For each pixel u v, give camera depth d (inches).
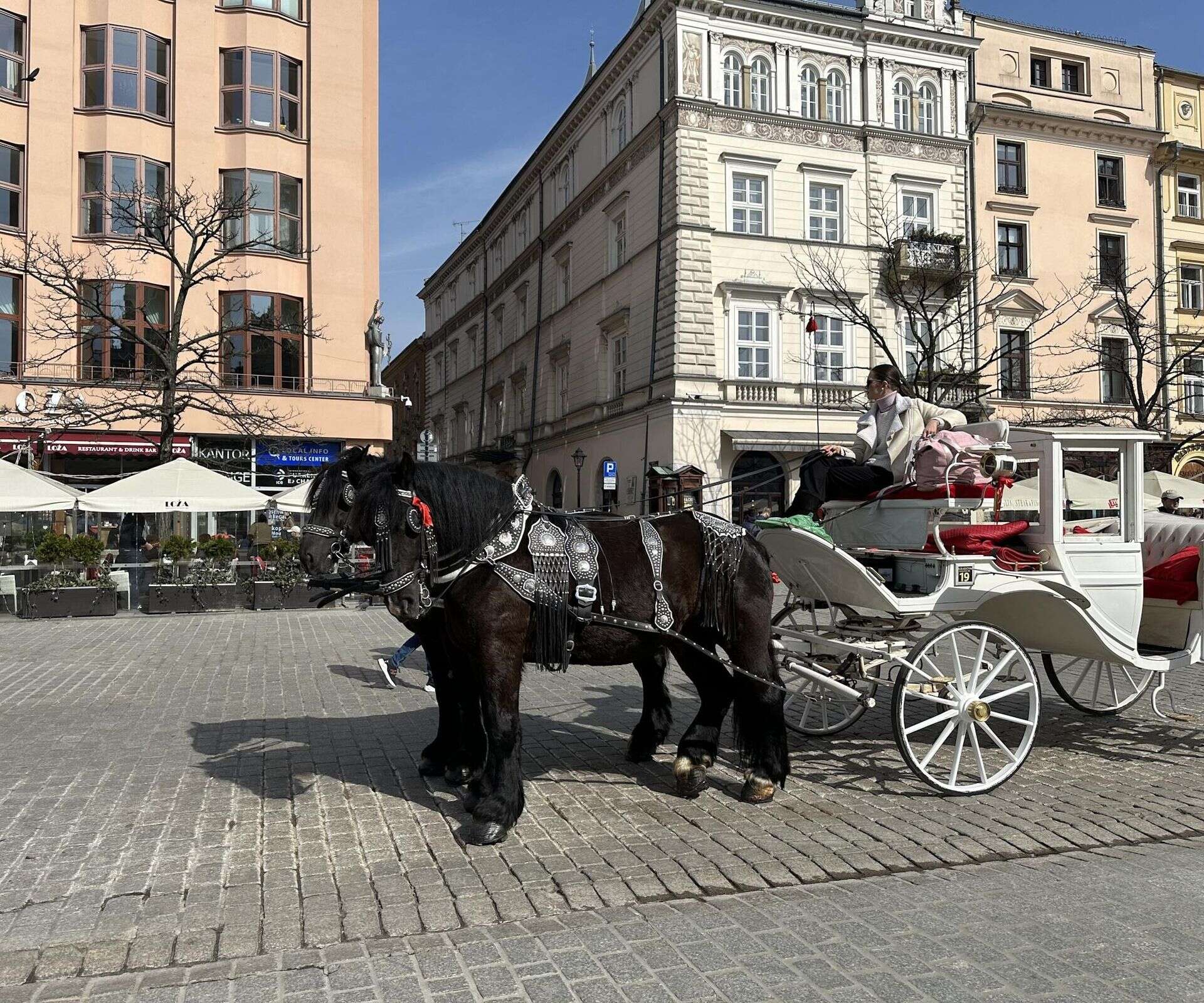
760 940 147.6
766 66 1141.1
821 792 229.3
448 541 196.1
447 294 2212.1
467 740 230.7
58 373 1000.2
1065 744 276.1
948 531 257.3
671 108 1088.8
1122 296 1197.7
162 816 211.0
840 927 152.2
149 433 1004.6
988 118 1247.5
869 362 1154.0
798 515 244.1
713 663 232.8
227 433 1037.8
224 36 1068.5
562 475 1434.5
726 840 194.4
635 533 217.0
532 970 138.2
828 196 1165.7
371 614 689.6
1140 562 248.8
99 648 501.0
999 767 250.1
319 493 199.5
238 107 1067.3
